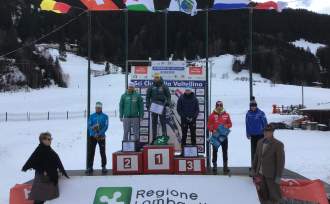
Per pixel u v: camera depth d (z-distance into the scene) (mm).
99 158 20609
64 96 81875
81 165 19047
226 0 14211
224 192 10430
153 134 12797
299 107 66188
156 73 12977
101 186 10727
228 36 160250
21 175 17516
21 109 66562
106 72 120688
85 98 78625
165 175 10875
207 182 10648
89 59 14656
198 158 11312
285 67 147625
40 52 110375
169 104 12844
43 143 9773
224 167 11891
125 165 11359
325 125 43188
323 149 24359
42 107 69312
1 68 96938
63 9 15633
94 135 12094
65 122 43438
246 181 10578
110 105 70938
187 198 10320
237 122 44312
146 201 10297
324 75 151500
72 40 148875
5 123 41781
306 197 10609
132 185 10719
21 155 22422
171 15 98000
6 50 104812
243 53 157625
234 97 83562
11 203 10859
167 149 11328
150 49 83250
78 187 10719
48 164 9703
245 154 22016
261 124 11844
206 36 14430
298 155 21750
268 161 9500
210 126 12102
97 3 14859
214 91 91562
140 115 12781
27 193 10938
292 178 11062
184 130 12477
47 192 9734
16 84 95375
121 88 95000
